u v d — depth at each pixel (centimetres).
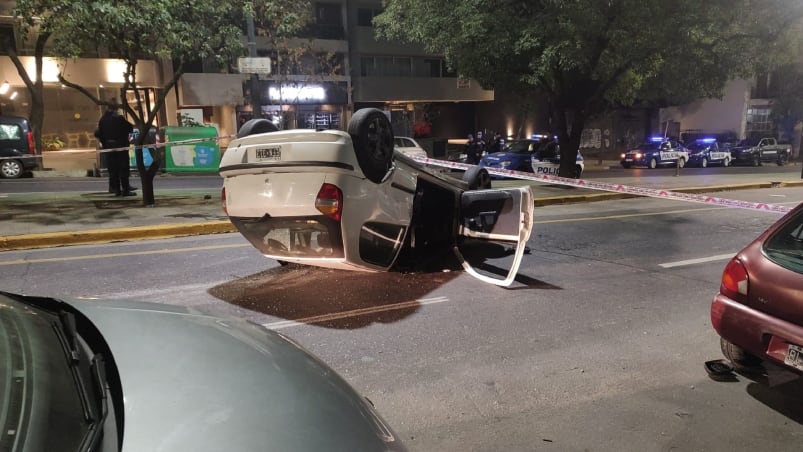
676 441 313
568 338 458
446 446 304
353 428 171
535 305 539
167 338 197
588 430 322
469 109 4206
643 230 956
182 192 1320
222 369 182
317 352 422
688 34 1406
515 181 1769
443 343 443
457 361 411
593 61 1528
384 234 546
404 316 502
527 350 432
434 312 514
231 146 518
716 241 865
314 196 479
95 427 135
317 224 493
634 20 1373
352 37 3481
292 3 1439
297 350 221
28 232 798
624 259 736
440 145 2966
